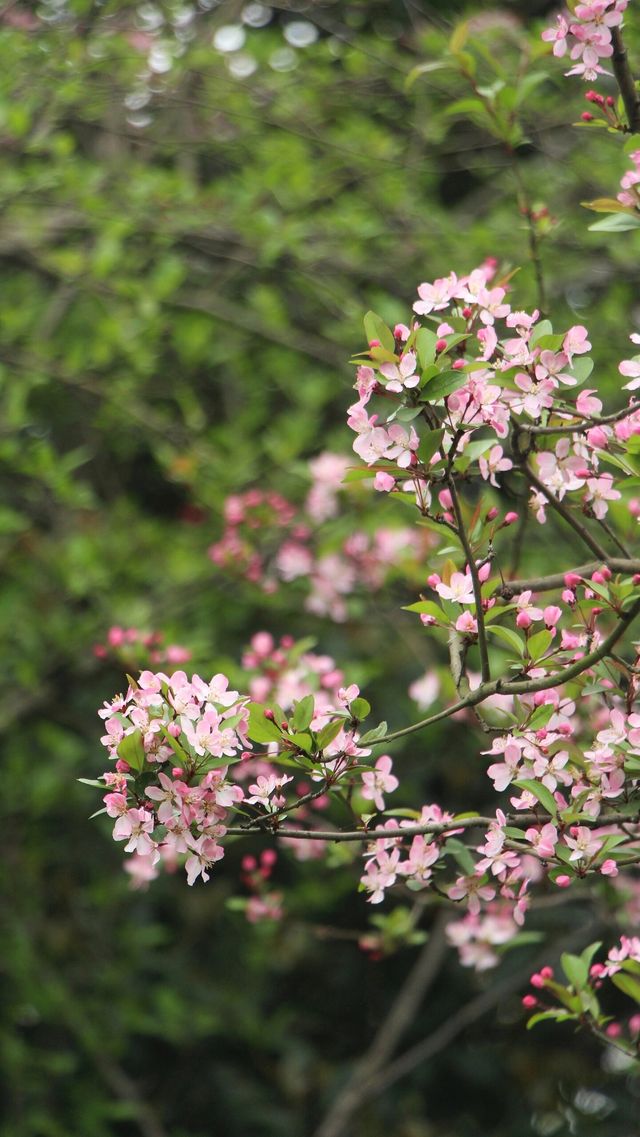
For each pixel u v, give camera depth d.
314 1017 7.34
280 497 4.74
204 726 2.00
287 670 3.27
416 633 5.02
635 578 2.08
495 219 5.29
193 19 5.03
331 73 5.20
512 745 2.16
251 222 4.82
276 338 5.17
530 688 2.05
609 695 2.40
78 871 6.73
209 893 6.86
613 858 2.18
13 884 6.26
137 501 7.01
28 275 5.57
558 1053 7.08
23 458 4.88
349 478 2.04
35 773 5.84
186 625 5.72
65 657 5.47
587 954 2.61
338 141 5.21
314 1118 6.95
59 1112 6.21
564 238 5.14
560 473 2.21
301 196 4.99
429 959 5.75
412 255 5.24
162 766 2.04
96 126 5.21
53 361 5.04
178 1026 6.20
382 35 6.03
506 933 3.61
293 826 3.61
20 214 4.80
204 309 5.12
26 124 4.23
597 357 4.90
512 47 4.88
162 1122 6.80
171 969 6.70
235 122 5.12
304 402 5.35
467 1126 7.10
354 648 6.25
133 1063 6.90
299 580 5.02
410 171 5.25
